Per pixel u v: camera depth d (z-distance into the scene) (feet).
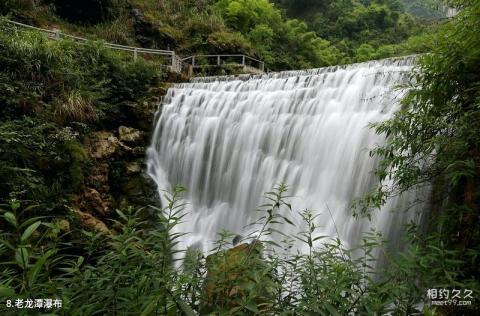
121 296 6.55
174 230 26.61
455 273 7.03
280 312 6.38
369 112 22.38
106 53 33.94
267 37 73.77
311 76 29.43
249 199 27.45
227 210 28.48
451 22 9.87
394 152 14.26
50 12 48.80
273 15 83.87
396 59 23.58
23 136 20.93
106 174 26.61
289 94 29.27
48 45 28.27
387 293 6.73
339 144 22.85
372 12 126.62
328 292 6.12
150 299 5.81
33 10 46.50
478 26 8.41
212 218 28.37
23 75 25.70
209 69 53.88
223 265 7.23
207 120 33.09
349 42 117.91
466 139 8.56
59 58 28.14
